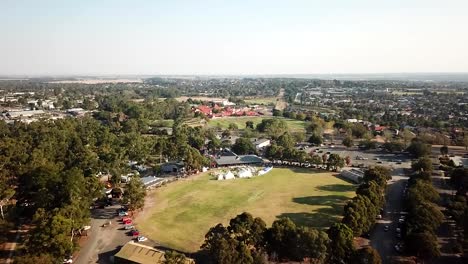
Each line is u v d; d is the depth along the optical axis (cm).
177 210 14675
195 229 12762
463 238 11481
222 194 16762
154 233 12406
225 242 9638
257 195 16575
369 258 9381
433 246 10212
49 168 14538
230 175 19500
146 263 9938
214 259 9594
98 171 18162
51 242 9731
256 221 10781
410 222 11381
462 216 12006
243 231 10475
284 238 10406
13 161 16775
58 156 19538
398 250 11050
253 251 10006
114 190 16275
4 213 12900
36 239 9788
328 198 16088
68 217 11056
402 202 15550
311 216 13938
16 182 15225
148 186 17512
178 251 11081
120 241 11844
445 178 19100
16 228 12756
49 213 10975
